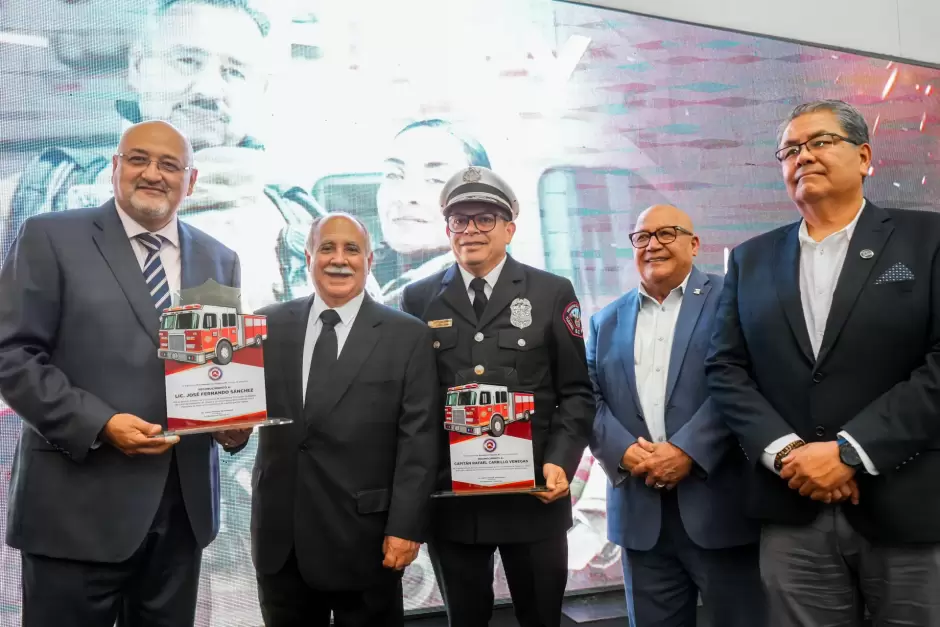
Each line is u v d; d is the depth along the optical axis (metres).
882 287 1.55
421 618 2.80
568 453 1.83
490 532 1.79
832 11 3.66
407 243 2.95
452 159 3.00
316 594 1.73
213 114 2.72
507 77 3.08
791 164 1.69
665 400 2.06
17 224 2.48
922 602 1.48
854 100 3.62
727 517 1.91
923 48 3.80
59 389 1.53
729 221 3.33
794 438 1.58
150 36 2.68
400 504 1.67
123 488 1.60
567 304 1.97
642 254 2.17
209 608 2.55
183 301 1.63
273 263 2.77
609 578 3.08
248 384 1.63
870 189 3.63
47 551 1.57
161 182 1.69
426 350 1.81
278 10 2.83
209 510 1.75
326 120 2.87
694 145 3.31
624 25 3.24
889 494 1.49
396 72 2.96
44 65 2.55
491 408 1.76
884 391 1.53
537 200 3.08
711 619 1.94
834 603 1.58
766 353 1.68
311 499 1.67
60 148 2.55
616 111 3.21
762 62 3.45
